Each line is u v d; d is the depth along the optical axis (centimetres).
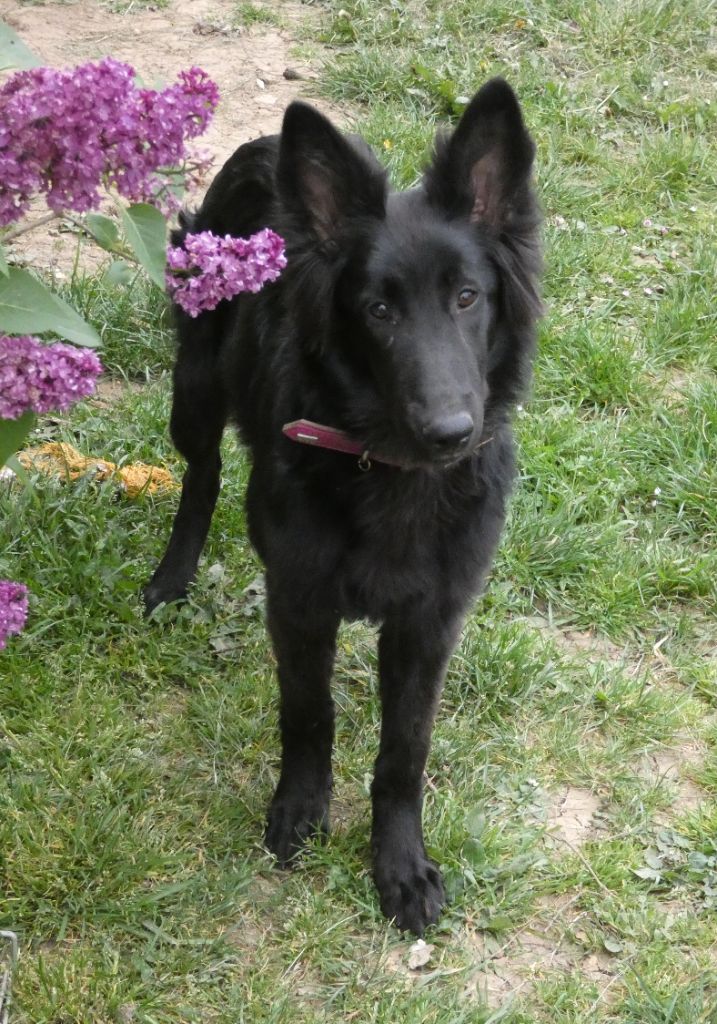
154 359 305
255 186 254
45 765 240
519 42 421
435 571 230
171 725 249
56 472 276
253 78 397
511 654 258
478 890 234
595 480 288
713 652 268
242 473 283
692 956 230
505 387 231
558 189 348
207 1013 221
